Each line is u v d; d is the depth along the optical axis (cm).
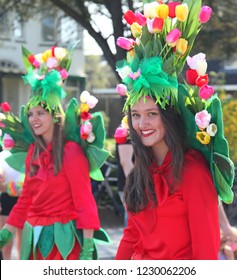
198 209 248
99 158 380
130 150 439
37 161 374
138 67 264
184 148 260
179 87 262
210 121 255
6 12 1005
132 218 270
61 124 377
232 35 937
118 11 782
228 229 406
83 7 827
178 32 255
